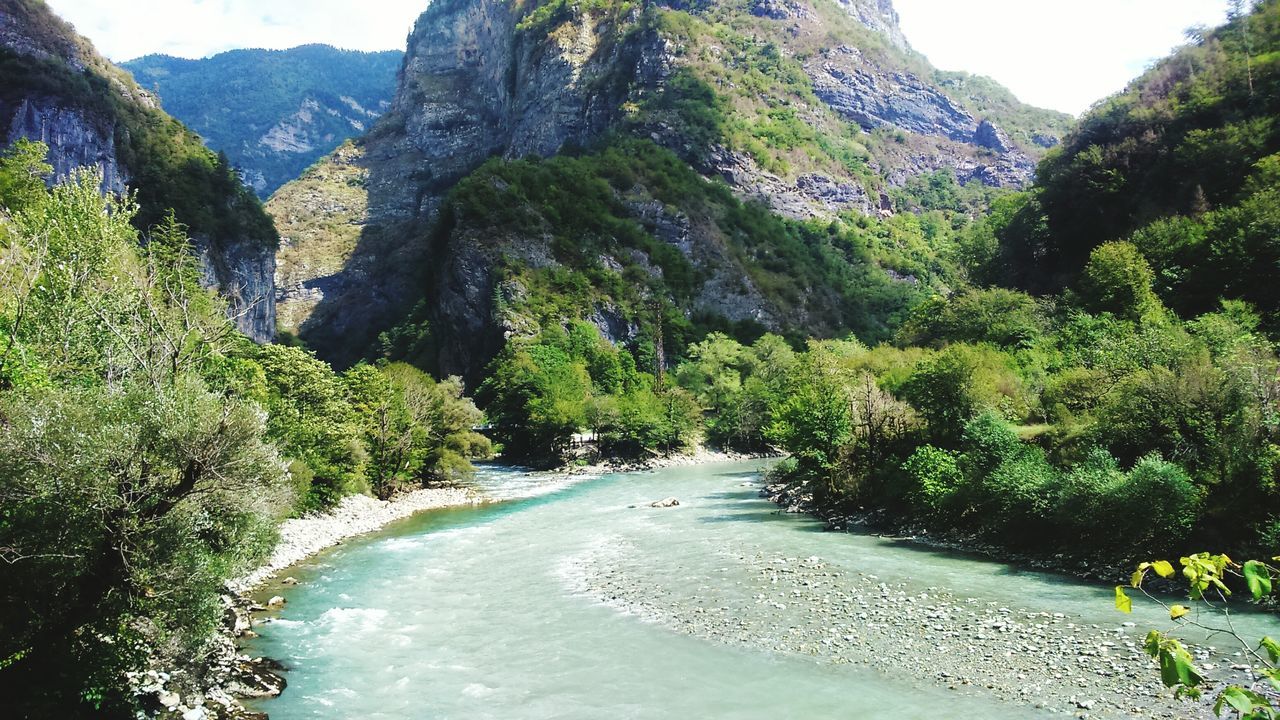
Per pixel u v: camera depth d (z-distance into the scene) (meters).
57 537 14.34
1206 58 83.44
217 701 17.45
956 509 34.59
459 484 63.44
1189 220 60.88
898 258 191.62
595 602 26.25
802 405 46.97
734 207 178.25
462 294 130.38
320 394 45.72
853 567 29.11
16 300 22.84
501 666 20.16
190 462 15.91
